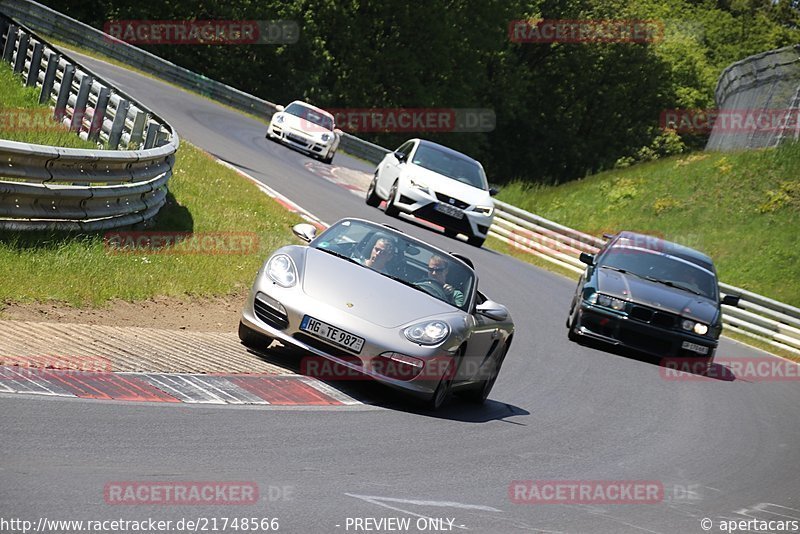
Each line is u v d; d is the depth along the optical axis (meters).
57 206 41.41
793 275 102.38
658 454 32.28
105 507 16.98
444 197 76.88
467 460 26.11
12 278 33.72
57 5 188.88
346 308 30.92
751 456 35.00
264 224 60.00
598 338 52.03
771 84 147.00
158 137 60.34
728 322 78.75
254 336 33.22
